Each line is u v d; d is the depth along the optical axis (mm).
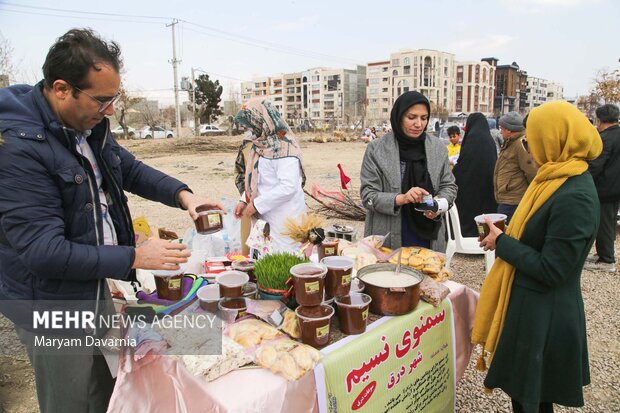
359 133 44219
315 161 18672
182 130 47969
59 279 1574
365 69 124812
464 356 2525
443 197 2959
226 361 1563
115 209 1824
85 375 1745
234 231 3988
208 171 14828
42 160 1470
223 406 1408
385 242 3006
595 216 1934
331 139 35156
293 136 3195
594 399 3000
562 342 2051
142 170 2168
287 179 3064
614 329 3961
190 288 2070
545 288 2055
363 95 124312
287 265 2006
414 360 2119
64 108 1527
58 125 1499
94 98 1514
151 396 1580
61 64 1459
